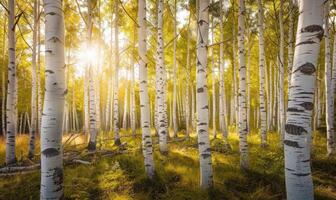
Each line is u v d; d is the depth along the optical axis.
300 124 2.71
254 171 6.16
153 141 12.16
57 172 3.39
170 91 21.53
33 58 9.48
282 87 9.78
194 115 20.03
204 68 4.95
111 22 14.77
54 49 3.42
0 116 24.38
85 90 14.86
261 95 9.99
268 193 5.02
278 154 7.90
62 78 3.49
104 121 22.17
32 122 8.84
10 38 7.54
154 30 14.25
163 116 8.94
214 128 13.89
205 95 4.96
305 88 2.72
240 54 6.77
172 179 5.80
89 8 10.41
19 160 7.97
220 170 6.41
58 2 3.50
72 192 4.96
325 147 10.00
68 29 13.86
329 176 6.25
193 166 6.86
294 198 2.69
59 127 3.44
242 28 6.84
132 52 15.09
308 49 2.73
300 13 2.86
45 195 3.30
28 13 11.99
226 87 25.72
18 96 21.55
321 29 2.73
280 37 11.05
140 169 6.49
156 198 4.84
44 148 3.35
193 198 4.61
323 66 16.94
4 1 11.26
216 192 4.83
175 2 14.12
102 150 9.20
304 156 2.68
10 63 7.56
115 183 5.48
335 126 11.31
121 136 15.03
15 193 5.04
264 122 10.01
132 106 17.67
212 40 14.41
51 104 3.37
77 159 7.75
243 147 6.50
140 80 5.85
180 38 16.27
